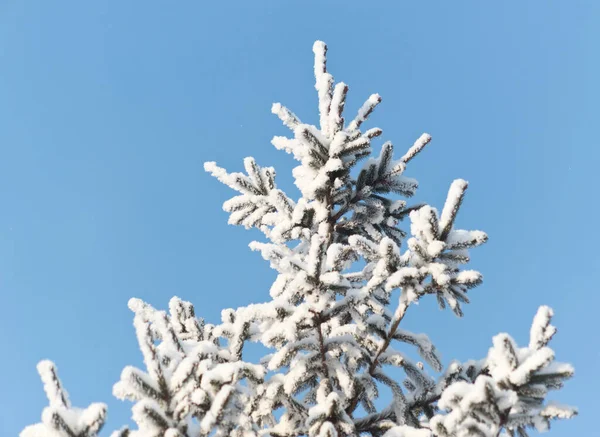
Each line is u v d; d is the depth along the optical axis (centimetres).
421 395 525
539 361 334
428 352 517
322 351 499
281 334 467
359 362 547
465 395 343
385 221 734
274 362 477
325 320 477
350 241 479
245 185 688
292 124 680
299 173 693
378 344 527
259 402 473
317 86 697
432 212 450
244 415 408
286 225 638
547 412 348
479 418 351
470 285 466
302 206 634
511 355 351
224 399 363
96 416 318
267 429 504
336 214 720
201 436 373
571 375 338
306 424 444
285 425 509
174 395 372
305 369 493
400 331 518
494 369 358
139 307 564
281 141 686
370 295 525
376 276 473
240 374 438
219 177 688
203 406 380
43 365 343
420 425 519
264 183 690
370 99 700
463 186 446
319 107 691
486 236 454
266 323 509
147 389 366
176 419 365
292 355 486
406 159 707
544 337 359
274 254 498
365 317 512
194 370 383
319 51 698
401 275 451
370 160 716
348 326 503
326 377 510
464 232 462
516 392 348
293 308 474
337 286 463
